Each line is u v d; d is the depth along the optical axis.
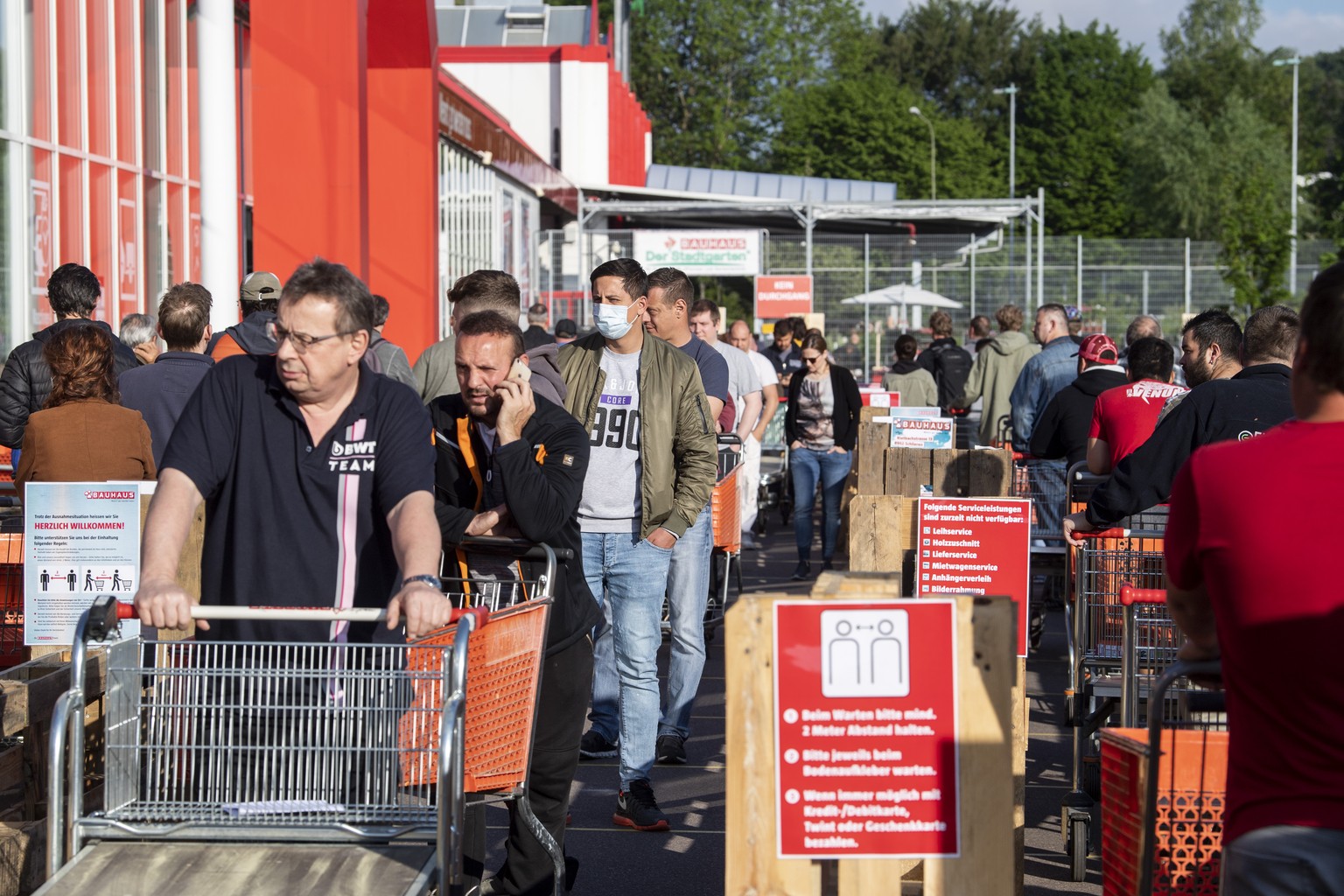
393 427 4.11
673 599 7.52
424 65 17.20
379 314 8.45
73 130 14.73
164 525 3.94
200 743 3.98
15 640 6.54
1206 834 3.81
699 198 39.88
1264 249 34.94
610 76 46.75
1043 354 11.73
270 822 3.86
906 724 3.54
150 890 3.57
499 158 28.02
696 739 8.20
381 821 3.86
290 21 14.02
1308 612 2.88
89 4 15.11
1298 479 2.96
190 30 17.95
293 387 4.00
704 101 81.50
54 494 5.66
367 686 3.96
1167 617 5.99
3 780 5.39
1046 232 89.19
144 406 7.54
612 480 6.59
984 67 102.38
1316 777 2.87
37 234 13.94
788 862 3.53
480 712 4.36
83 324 6.82
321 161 14.11
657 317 8.14
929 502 6.11
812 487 13.18
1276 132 80.00
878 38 105.62
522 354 4.93
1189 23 102.88
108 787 3.88
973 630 3.55
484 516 4.96
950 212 33.84
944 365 19.64
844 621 3.55
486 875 5.95
